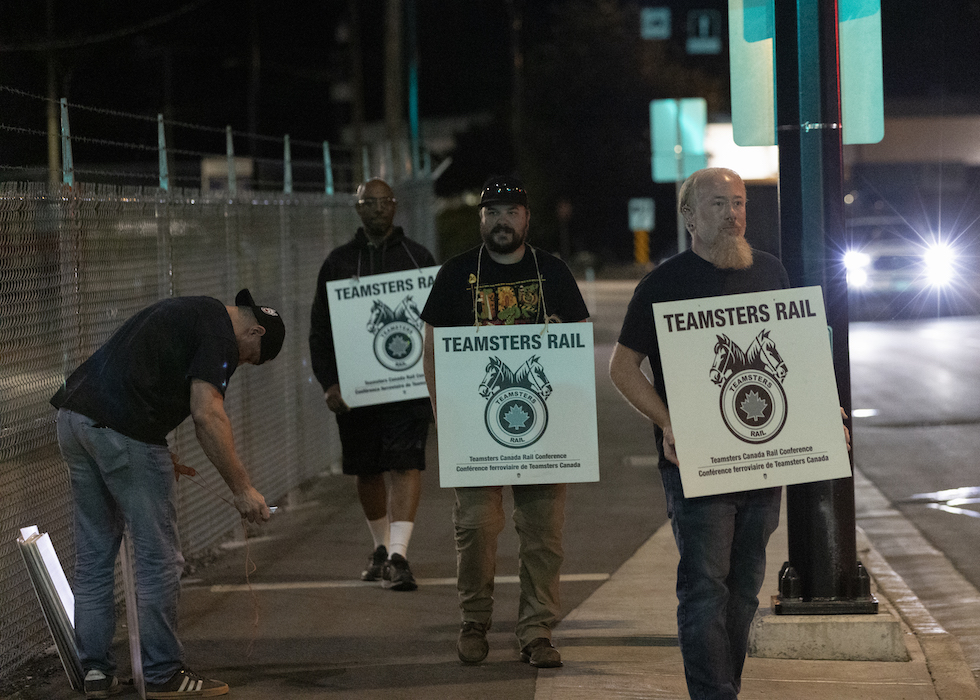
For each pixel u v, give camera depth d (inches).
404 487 493.4
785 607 393.1
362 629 434.0
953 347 1469.0
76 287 438.9
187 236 553.6
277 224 695.1
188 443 543.8
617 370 317.1
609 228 4264.3
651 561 533.3
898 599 474.9
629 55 4069.9
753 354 312.2
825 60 381.4
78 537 358.3
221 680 377.4
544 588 390.9
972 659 416.5
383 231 507.8
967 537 599.8
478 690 364.5
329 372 506.9
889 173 3846.0
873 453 828.0
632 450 860.6
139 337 345.4
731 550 322.7
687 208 320.5
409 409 494.6
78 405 344.5
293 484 714.8
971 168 3843.5
